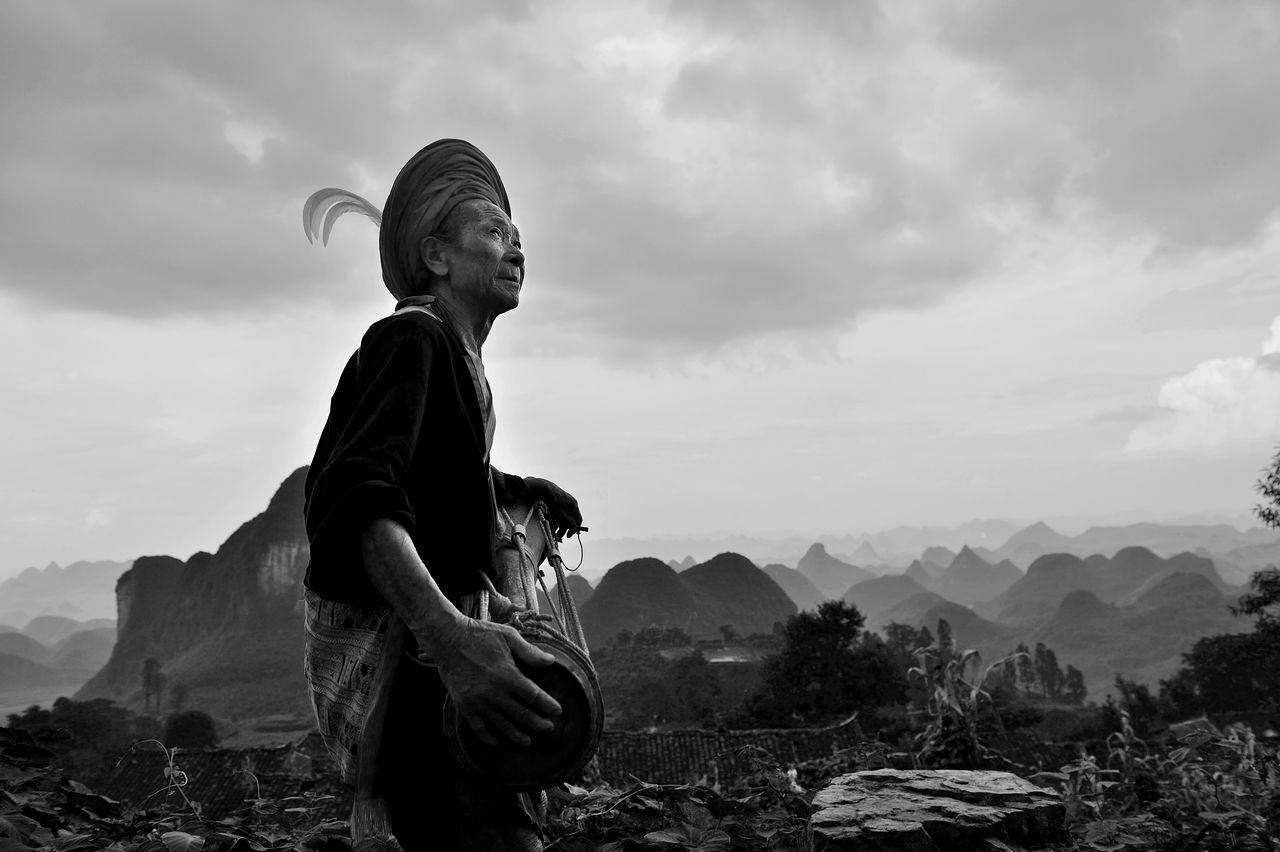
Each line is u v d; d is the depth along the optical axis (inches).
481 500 72.4
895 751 230.4
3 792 115.6
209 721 3983.8
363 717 66.7
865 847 109.6
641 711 4574.3
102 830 118.0
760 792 163.0
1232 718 1391.5
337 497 62.1
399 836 67.1
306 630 71.7
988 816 117.6
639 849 116.0
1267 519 982.4
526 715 60.0
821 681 2262.6
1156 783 219.6
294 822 144.6
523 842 68.1
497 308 80.5
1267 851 167.6
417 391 67.6
